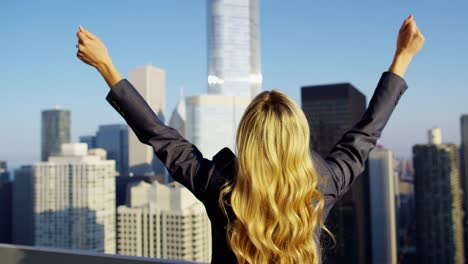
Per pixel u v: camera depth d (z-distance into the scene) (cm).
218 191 69
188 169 72
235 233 67
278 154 66
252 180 66
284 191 65
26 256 165
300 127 68
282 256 65
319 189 70
